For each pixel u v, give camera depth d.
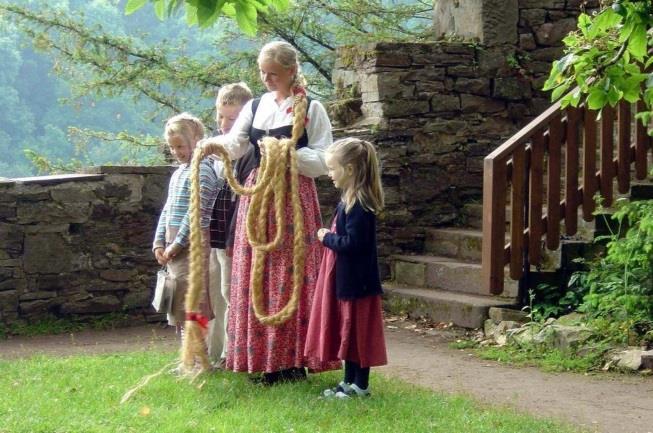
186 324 5.86
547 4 10.67
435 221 10.26
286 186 6.20
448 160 10.31
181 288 6.58
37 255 8.77
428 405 5.82
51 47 14.41
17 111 23.66
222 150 6.09
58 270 8.86
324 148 6.35
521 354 7.55
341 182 5.95
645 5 5.40
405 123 10.14
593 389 6.54
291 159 6.13
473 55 10.41
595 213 8.65
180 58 14.59
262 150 6.14
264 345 6.23
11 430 5.15
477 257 9.50
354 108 10.38
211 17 4.52
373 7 14.34
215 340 6.73
